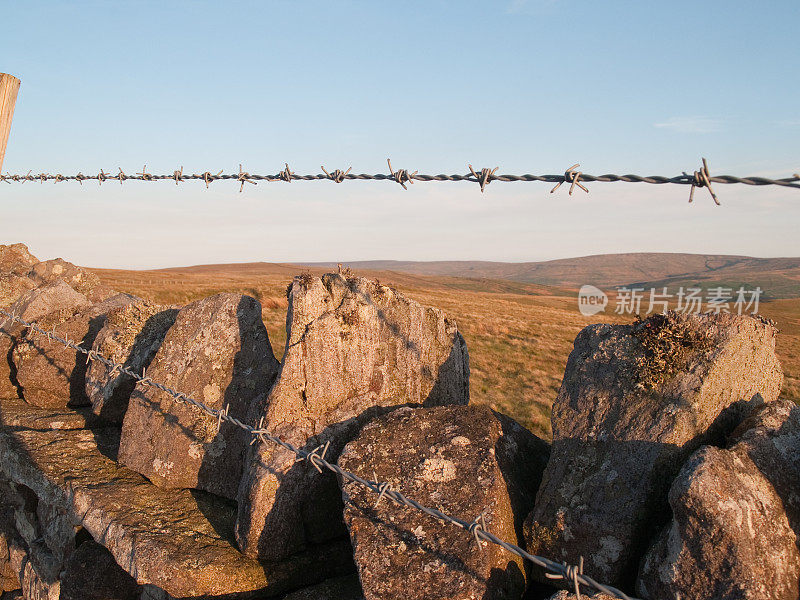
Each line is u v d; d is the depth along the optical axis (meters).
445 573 3.46
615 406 3.79
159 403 6.07
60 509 6.23
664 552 3.09
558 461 3.83
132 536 4.82
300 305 5.09
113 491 5.62
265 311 34.53
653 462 3.43
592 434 3.78
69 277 12.83
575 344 4.30
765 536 2.88
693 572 2.90
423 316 5.69
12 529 7.58
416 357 5.56
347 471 3.84
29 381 8.01
